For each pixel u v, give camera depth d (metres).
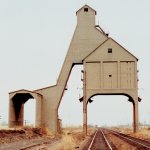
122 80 53.97
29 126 52.06
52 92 56.88
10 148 28.03
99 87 53.97
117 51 54.44
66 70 57.25
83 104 53.59
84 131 52.34
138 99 54.12
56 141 40.06
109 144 33.22
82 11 57.78
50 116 56.31
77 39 57.47
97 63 54.56
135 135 50.94
